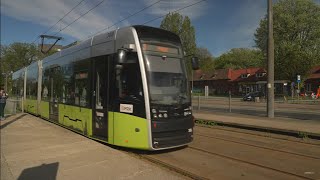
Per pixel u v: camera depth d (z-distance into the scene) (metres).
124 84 9.46
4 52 69.25
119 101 9.54
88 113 11.16
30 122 16.08
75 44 13.41
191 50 66.12
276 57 57.38
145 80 9.00
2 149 9.35
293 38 58.03
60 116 14.19
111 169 7.18
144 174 6.80
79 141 10.41
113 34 10.19
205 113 21.23
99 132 10.48
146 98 8.90
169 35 10.04
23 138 11.16
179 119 9.35
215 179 7.23
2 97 18.12
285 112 23.77
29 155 8.57
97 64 10.79
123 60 9.13
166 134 9.12
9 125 14.89
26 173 6.92
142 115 8.91
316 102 38.84
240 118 17.53
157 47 9.53
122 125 9.38
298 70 56.19
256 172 7.78
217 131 14.34
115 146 10.27
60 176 6.70
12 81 29.64
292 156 9.44
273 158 9.22
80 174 6.83
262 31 58.34
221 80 86.06
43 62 18.02
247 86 76.56
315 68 68.88
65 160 8.00
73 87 12.68
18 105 25.39
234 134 13.47
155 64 9.32
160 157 9.27
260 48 59.56
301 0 56.31
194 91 90.75
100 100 10.46
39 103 18.45
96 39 11.09
